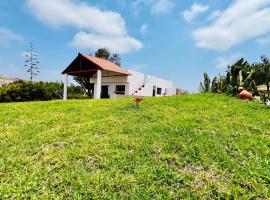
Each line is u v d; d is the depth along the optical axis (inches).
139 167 158.1
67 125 264.2
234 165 156.9
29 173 155.7
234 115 287.7
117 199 126.9
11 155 182.7
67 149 189.9
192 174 149.0
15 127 255.9
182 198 128.5
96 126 251.8
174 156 170.2
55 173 153.9
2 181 147.5
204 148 182.1
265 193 129.0
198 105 358.3
